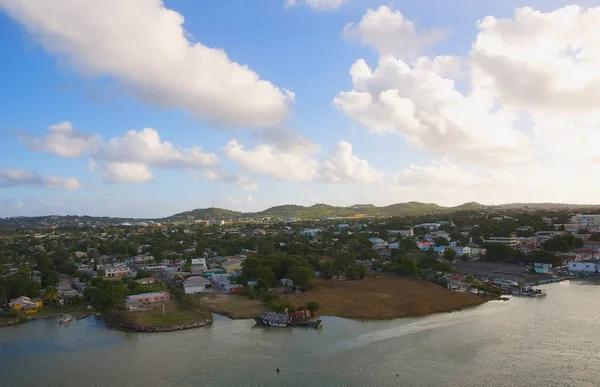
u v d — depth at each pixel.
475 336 99.19
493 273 191.50
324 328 109.44
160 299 143.75
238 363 84.75
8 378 80.06
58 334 108.00
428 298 133.75
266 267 167.38
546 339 95.88
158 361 86.94
